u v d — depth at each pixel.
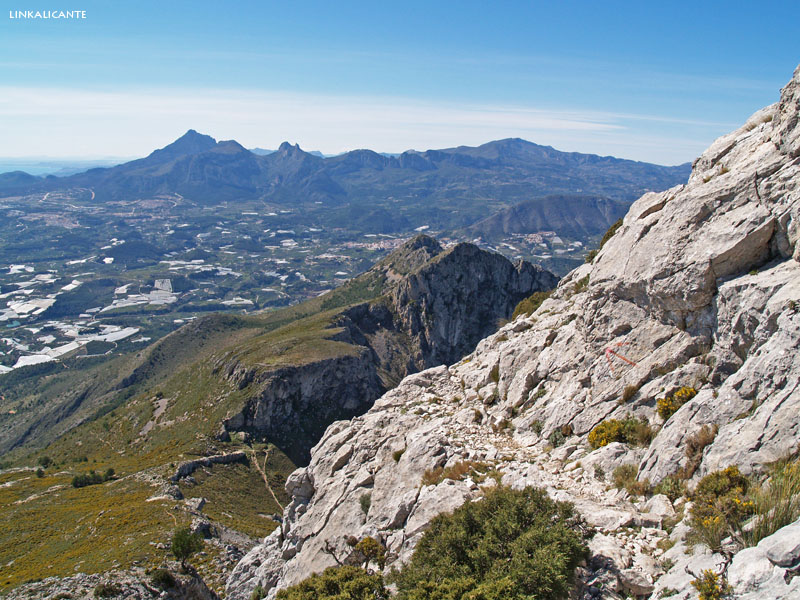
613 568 15.20
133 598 37.59
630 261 26.17
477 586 15.24
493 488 22.50
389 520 26.81
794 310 17.48
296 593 21.17
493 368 36.53
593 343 27.72
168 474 110.19
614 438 22.69
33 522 82.62
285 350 181.88
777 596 10.57
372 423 37.97
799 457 14.84
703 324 22.47
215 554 62.75
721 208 22.70
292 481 41.56
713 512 14.30
